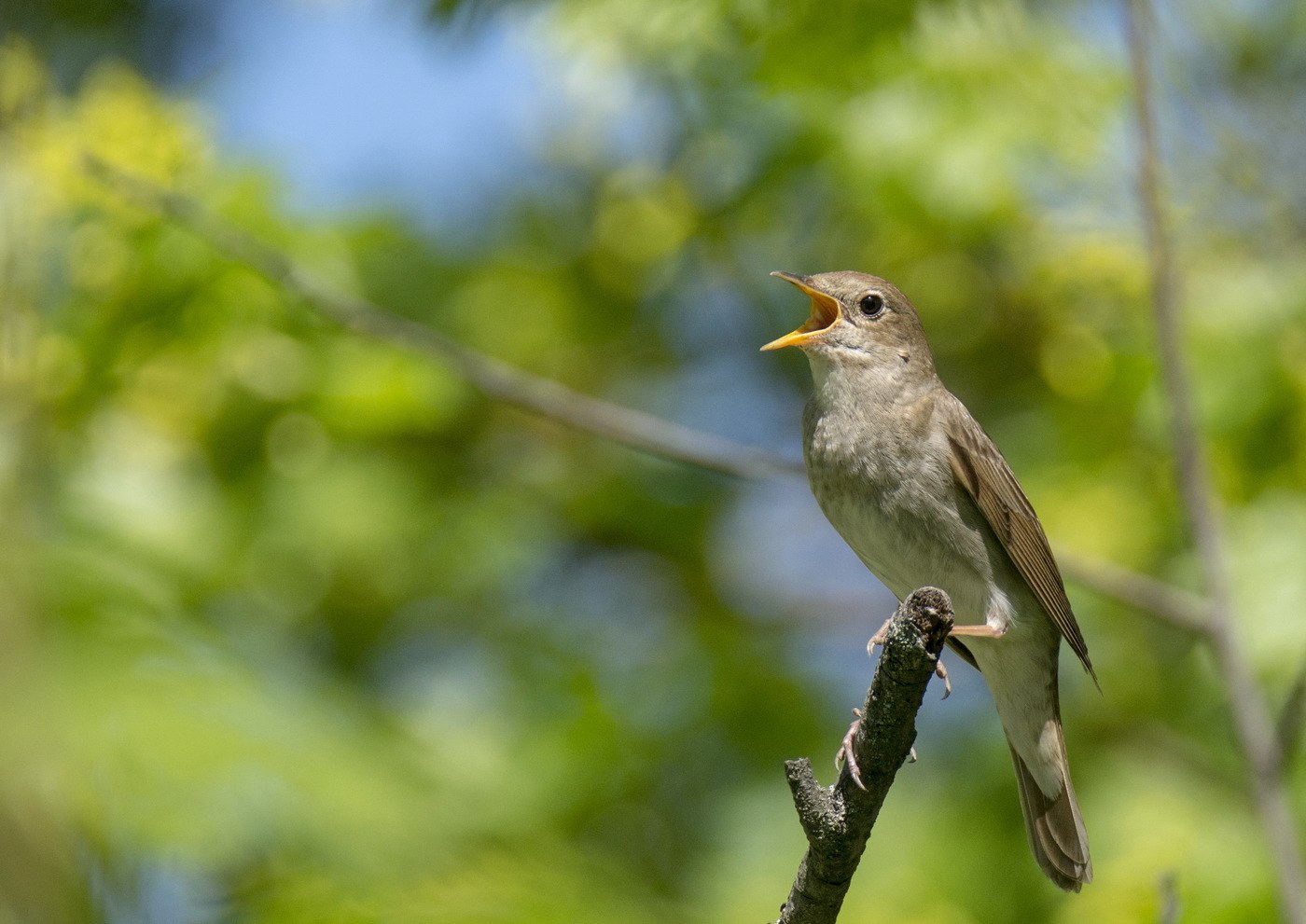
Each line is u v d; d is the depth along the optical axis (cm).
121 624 764
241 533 1067
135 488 1016
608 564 1263
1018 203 1123
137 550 973
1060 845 893
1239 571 1066
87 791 649
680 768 1150
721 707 1169
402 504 1128
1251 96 1055
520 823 982
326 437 1133
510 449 1238
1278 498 1081
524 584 1207
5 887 596
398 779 788
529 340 1279
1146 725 1120
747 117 1168
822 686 1197
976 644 919
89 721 673
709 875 1077
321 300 992
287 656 1009
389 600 1132
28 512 737
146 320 1035
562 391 1000
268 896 718
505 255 1275
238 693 746
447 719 1073
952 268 1205
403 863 738
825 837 620
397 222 1227
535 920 741
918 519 898
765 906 1042
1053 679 913
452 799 839
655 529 1245
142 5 1225
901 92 1134
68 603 764
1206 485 936
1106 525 1122
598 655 1176
